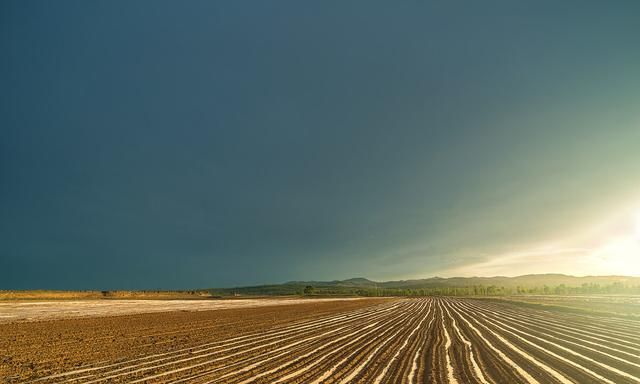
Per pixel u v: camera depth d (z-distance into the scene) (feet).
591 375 38.70
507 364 44.24
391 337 69.21
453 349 55.26
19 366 40.83
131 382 35.01
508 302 219.82
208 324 85.87
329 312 137.08
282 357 47.96
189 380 35.88
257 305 176.76
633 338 66.90
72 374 37.76
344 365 43.45
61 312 102.12
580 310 138.00
